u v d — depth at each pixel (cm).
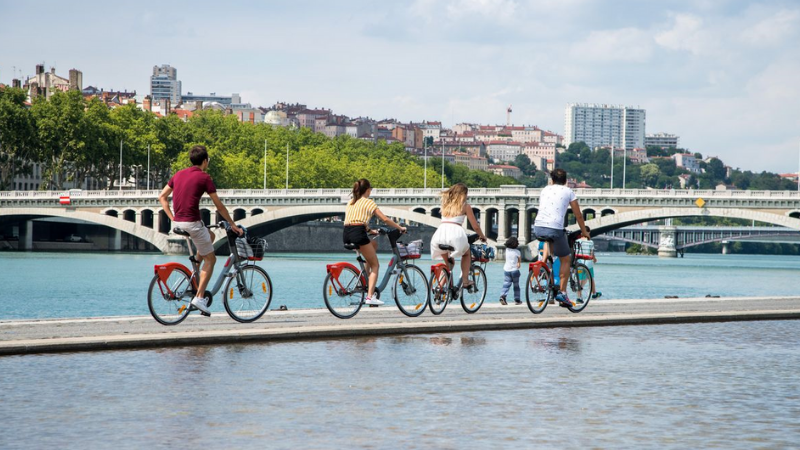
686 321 2319
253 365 1520
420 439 1023
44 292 7375
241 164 18662
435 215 15212
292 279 9556
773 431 1075
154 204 15312
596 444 1007
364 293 2159
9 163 17075
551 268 2375
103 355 1611
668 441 1023
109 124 17888
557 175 2370
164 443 996
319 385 1343
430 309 2245
